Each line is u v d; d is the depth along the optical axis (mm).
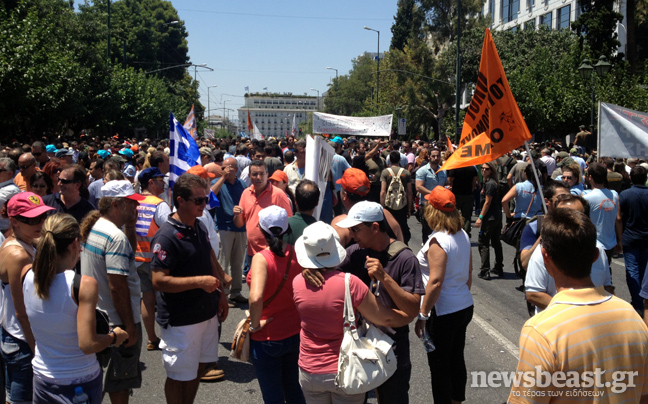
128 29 57562
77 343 3139
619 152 6523
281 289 3721
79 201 5273
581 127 20562
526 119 28438
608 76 25859
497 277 8875
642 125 6430
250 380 5070
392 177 8648
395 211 8688
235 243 7176
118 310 3867
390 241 3580
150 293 5684
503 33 40000
